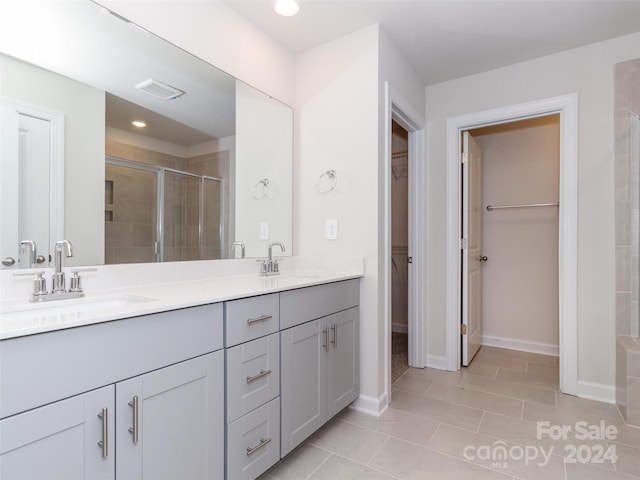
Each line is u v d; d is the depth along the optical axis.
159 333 1.03
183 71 1.69
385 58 2.11
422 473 1.47
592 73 2.22
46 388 0.80
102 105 1.41
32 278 1.21
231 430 1.25
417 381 2.47
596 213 2.20
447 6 1.86
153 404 1.02
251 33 2.03
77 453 0.86
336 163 2.16
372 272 2.03
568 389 2.25
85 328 0.87
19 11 1.19
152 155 1.59
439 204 2.75
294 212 2.33
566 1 1.82
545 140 3.08
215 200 1.86
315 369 1.67
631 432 1.79
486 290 3.33
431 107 2.80
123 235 1.48
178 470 1.08
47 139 1.26
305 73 2.30
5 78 1.16
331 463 1.54
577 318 2.24
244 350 1.30
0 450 0.74
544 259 3.08
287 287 1.50
